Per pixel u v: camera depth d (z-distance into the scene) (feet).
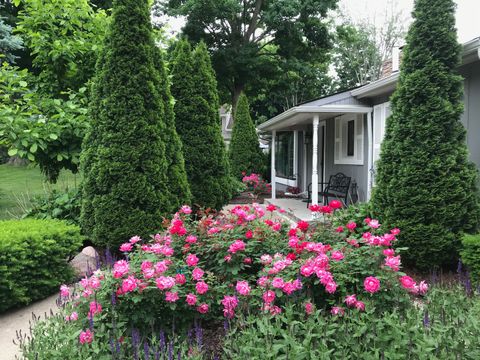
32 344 8.33
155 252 10.20
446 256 15.64
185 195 19.63
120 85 17.20
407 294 9.49
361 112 27.86
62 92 21.34
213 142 26.20
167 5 68.80
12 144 19.31
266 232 11.49
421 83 16.11
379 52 90.58
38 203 21.26
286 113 30.50
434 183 15.60
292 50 71.61
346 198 29.78
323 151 39.09
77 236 15.94
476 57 17.24
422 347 6.91
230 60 68.03
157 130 17.72
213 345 9.21
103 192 17.10
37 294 14.26
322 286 9.50
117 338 8.05
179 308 9.43
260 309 9.14
